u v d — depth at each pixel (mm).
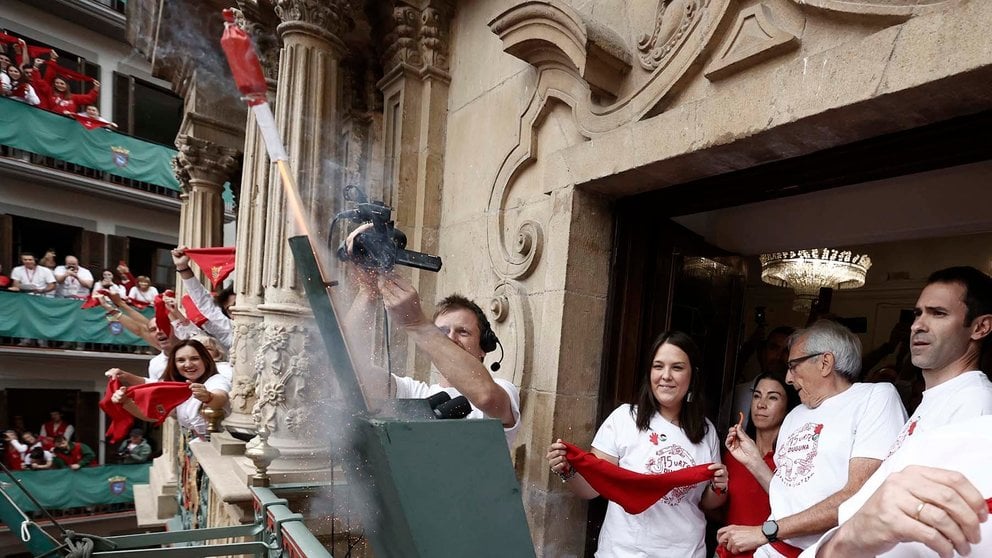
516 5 2408
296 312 2398
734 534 1672
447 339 1150
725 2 1779
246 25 3574
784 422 1736
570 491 2410
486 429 655
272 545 1306
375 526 709
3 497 1066
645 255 2586
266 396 2354
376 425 602
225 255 4527
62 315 12180
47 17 12672
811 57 1551
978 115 1444
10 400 12977
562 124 2551
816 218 2754
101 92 13523
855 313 4453
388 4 3398
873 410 1490
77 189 14039
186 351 3234
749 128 1703
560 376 2363
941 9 1281
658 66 2037
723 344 3035
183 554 1232
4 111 11180
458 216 3211
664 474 1806
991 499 636
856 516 675
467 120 3182
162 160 14273
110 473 12945
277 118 2742
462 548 578
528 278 2648
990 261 3729
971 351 1330
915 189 2266
